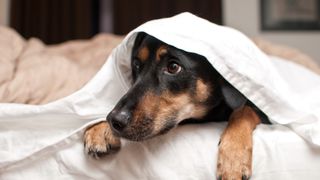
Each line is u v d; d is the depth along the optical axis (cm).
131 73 117
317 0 347
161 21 103
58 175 104
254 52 107
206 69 105
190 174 97
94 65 188
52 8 310
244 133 99
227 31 105
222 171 92
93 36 321
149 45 106
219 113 114
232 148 94
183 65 101
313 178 98
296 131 102
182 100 104
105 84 108
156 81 103
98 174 102
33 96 138
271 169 97
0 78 136
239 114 108
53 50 214
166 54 102
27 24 307
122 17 315
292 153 99
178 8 317
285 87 114
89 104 107
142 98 100
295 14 346
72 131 105
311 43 351
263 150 99
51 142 103
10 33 188
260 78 100
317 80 160
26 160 103
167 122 102
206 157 98
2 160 102
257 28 343
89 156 102
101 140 100
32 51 179
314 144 99
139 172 99
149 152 99
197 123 113
